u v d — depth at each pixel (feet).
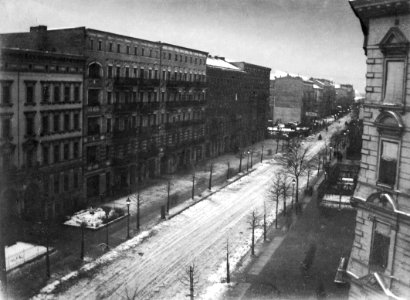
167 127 247.50
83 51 173.78
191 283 98.43
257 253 131.13
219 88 321.73
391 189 63.00
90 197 184.96
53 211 159.94
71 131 168.76
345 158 271.49
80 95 173.06
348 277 70.95
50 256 123.24
